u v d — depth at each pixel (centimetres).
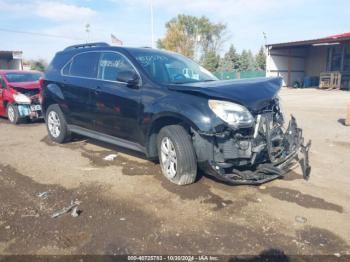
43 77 698
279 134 445
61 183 468
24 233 334
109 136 559
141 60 509
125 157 583
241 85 435
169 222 355
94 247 311
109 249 308
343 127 870
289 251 303
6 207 392
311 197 416
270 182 464
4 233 335
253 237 326
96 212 379
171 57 553
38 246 312
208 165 411
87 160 572
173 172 450
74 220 360
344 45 2917
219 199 409
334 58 3055
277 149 436
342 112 1170
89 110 579
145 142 483
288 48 3078
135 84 488
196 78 523
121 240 322
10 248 309
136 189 442
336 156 595
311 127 874
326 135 771
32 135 791
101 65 568
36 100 950
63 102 638
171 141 439
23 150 646
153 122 458
